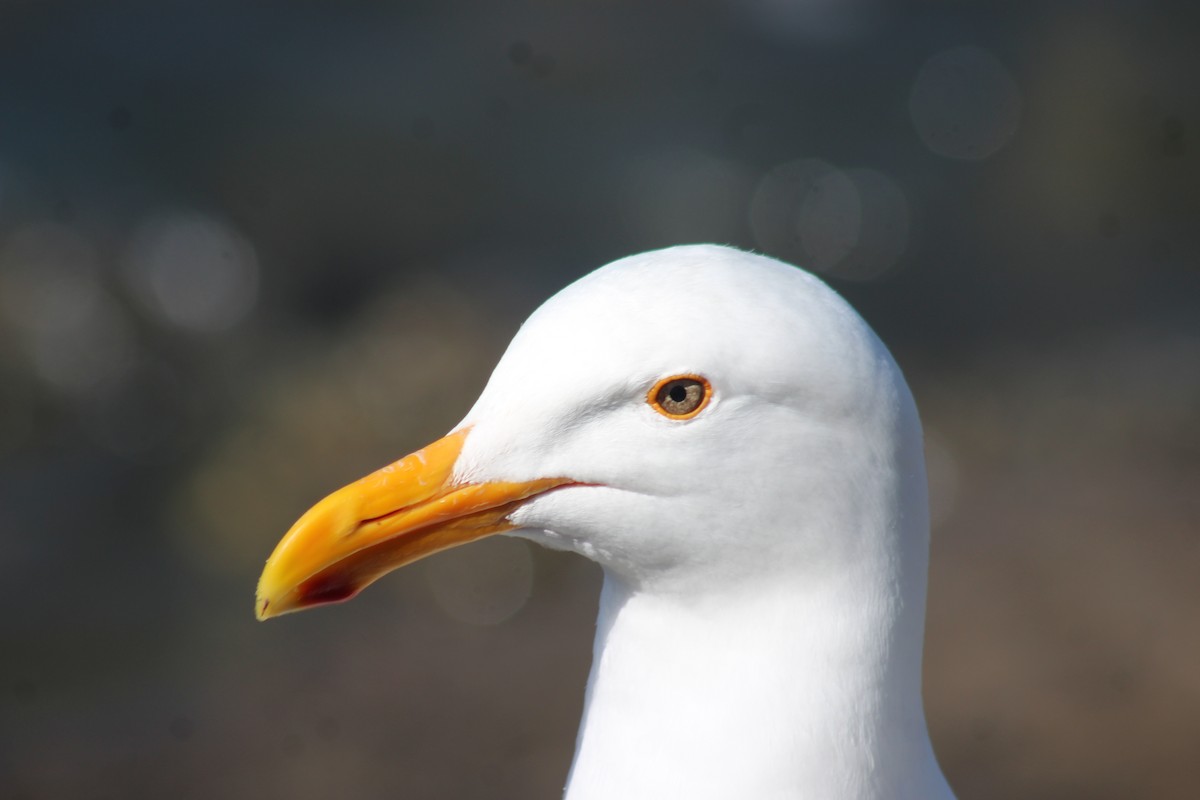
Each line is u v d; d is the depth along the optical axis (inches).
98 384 610.2
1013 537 492.4
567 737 417.4
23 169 671.8
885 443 175.6
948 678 422.3
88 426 600.4
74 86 720.3
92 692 456.4
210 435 593.9
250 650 475.5
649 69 768.3
